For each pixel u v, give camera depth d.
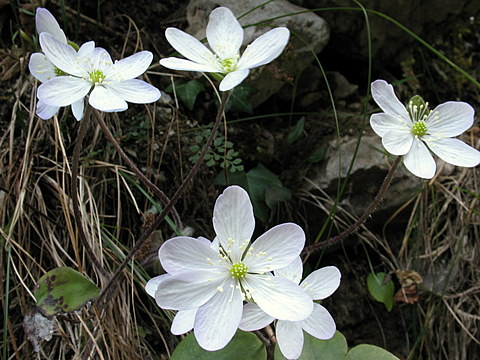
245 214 0.10
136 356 0.14
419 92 0.22
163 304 0.10
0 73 0.17
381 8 0.20
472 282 0.19
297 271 0.12
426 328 0.18
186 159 0.17
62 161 0.16
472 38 0.24
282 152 0.19
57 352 0.14
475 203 0.19
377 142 0.18
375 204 0.13
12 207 0.15
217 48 0.11
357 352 0.13
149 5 0.19
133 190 0.17
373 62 0.22
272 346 0.14
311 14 0.19
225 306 0.10
